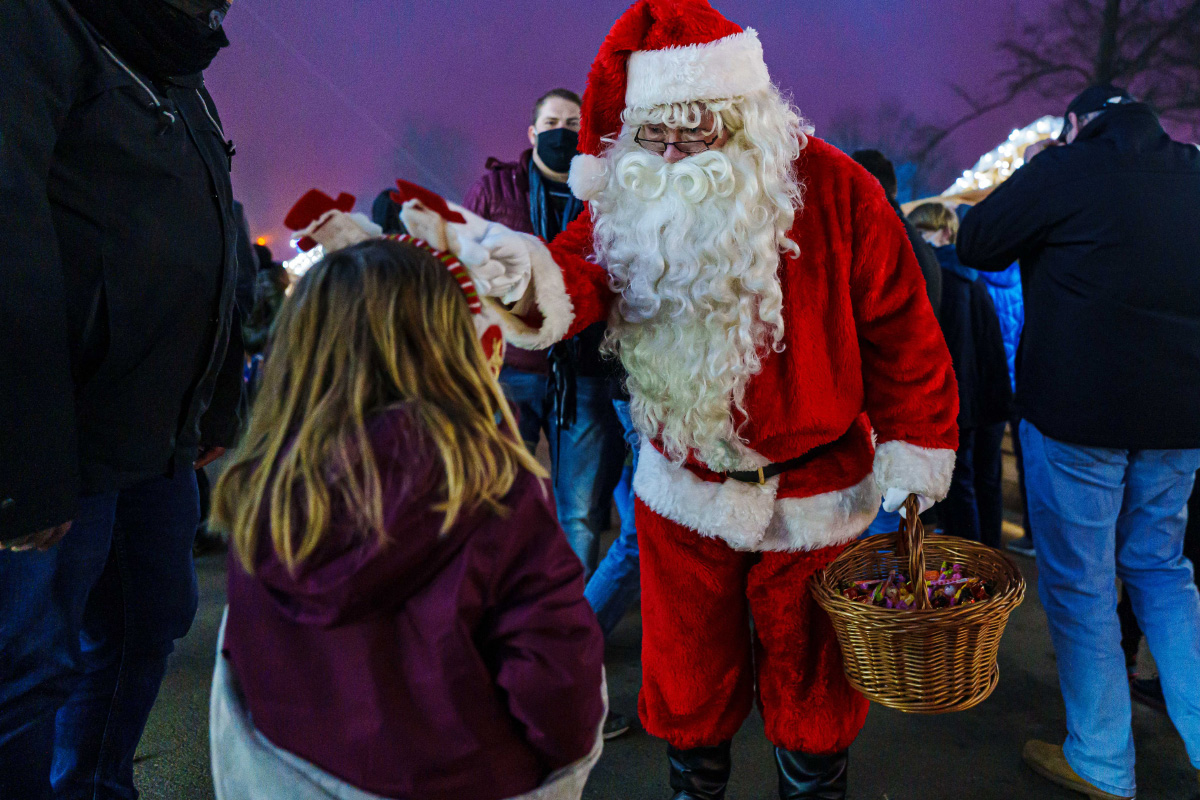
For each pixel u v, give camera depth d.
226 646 1.11
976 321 3.55
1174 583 2.13
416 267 1.08
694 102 1.62
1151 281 1.97
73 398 1.41
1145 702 2.62
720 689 1.85
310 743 1.02
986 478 3.78
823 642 1.79
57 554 1.52
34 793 1.55
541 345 1.64
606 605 2.67
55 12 1.40
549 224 2.82
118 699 1.87
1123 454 2.07
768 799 2.15
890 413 1.71
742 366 1.64
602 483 2.71
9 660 1.49
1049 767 2.21
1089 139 2.15
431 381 1.03
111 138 1.48
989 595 1.64
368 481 0.93
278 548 0.96
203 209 1.68
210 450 2.04
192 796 2.12
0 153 1.29
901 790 2.18
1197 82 16.80
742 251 1.61
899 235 1.72
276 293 3.68
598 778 2.23
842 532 1.74
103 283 1.50
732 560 1.78
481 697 0.99
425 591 0.98
